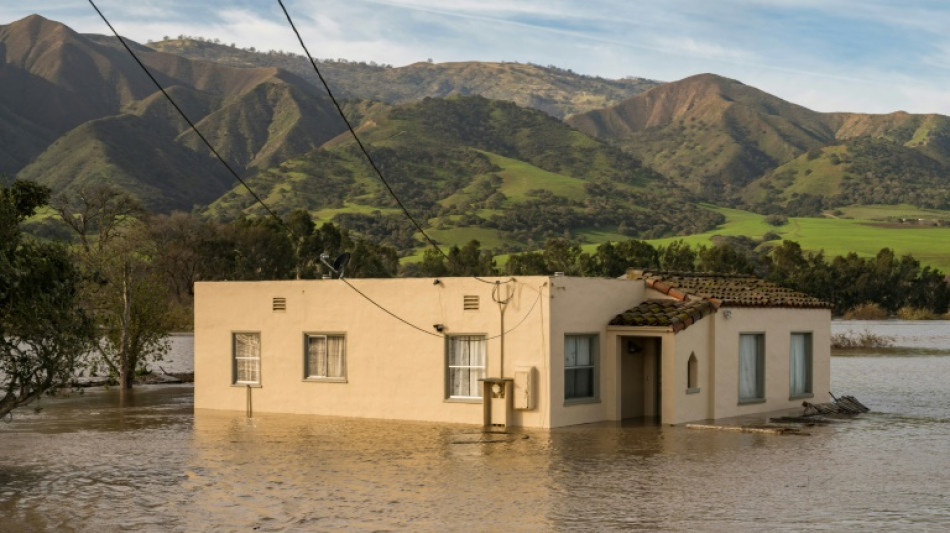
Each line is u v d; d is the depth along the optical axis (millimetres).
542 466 19531
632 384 27562
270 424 26531
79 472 19312
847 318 121125
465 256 123062
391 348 27391
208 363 30531
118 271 38719
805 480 18031
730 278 32219
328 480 18203
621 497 16500
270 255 110375
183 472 19203
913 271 133000
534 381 25094
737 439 23344
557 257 120188
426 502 16172
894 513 15273
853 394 35312
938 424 26469
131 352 39562
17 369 19266
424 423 26375
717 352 27344
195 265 101062
